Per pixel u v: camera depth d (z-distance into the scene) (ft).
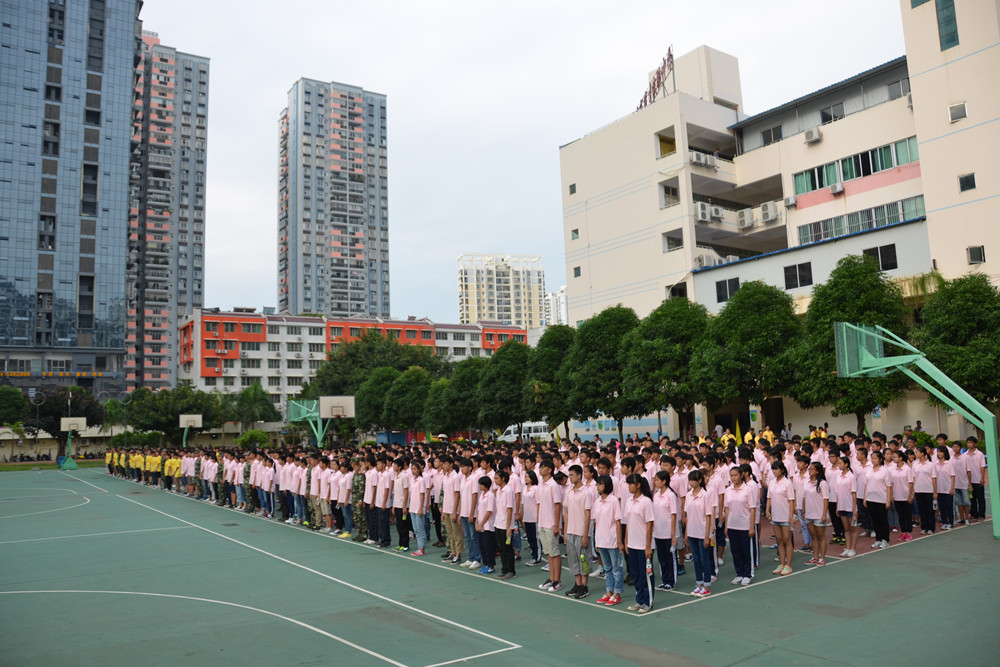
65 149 274.16
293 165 458.09
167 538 57.72
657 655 25.11
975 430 92.12
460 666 24.47
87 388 271.69
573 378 101.65
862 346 50.83
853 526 41.65
